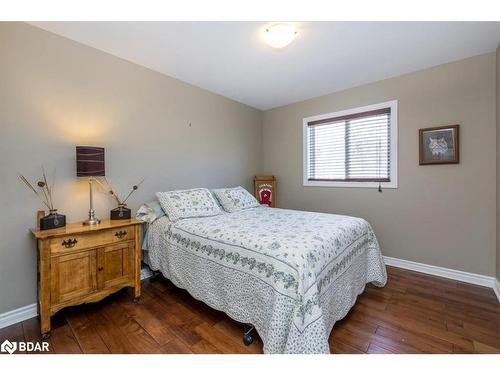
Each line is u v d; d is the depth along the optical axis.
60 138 2.05
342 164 3.32
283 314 1.34
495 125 2.27
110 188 2.38
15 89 1.82
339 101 3.29
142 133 2.62
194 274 1.98
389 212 2.93
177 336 1.65
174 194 2.54
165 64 2.56
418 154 2.70
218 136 3.46
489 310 1.94
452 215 2.53
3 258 1.79
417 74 2.67
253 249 1.60
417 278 2.57
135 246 2.12
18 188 1.85
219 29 1.94
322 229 1.92
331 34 1.99
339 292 1.74
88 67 2.20
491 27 1.90
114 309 2.00
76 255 1.79
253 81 3.00
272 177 3.90
